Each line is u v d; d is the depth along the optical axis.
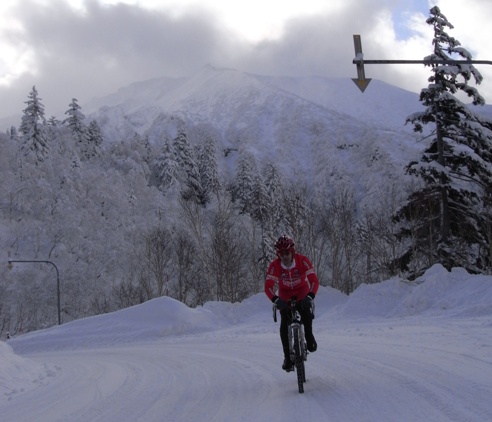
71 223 80.00
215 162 107.56
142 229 78.38
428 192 30.44
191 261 56.94
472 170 29.75
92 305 66.94
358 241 54.00
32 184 88.25
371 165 137.75
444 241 29.80
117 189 91.88
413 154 134.25
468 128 29.06
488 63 13.99
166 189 98.56
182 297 54.12
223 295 46.28
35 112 93.19
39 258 78.06
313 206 58.22
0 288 66.69
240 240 54.91
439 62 13.96
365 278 51.41
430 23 29.77
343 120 191.38
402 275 34.72
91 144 115.88
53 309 68.00
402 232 32.69
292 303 6.95
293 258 7.09
